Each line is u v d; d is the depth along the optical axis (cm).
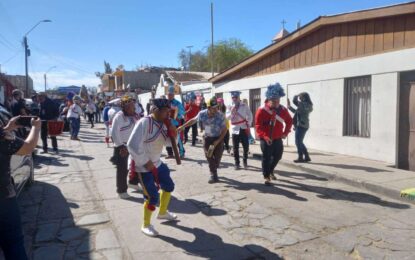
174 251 432
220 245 447
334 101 1040
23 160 603
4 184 280
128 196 654
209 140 737
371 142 927
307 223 517
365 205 598
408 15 838
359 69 951
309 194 661
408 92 836
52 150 1240
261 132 705
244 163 902
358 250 431
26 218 552
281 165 934
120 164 637
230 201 619
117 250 438
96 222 530
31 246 453
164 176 493
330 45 1059
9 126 307
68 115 1532
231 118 887
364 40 952
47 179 803
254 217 542
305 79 1146
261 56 1359
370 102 942
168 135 481
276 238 467
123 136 632
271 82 1313
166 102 466
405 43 849
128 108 634
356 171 786
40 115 1166
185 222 524
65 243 461
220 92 1702
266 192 674
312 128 1125
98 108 2647
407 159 843
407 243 450
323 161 914
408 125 839
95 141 1519
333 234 478
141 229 496
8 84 2719
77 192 692
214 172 746
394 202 615
